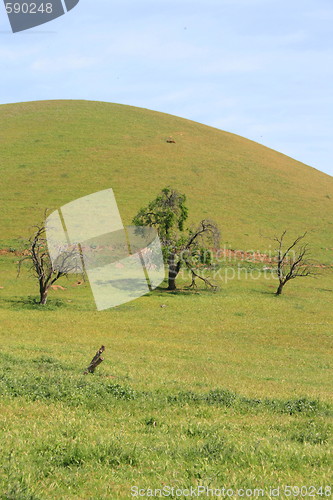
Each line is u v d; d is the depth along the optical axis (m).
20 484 8.10
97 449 10.22
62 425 12.34
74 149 119.50
